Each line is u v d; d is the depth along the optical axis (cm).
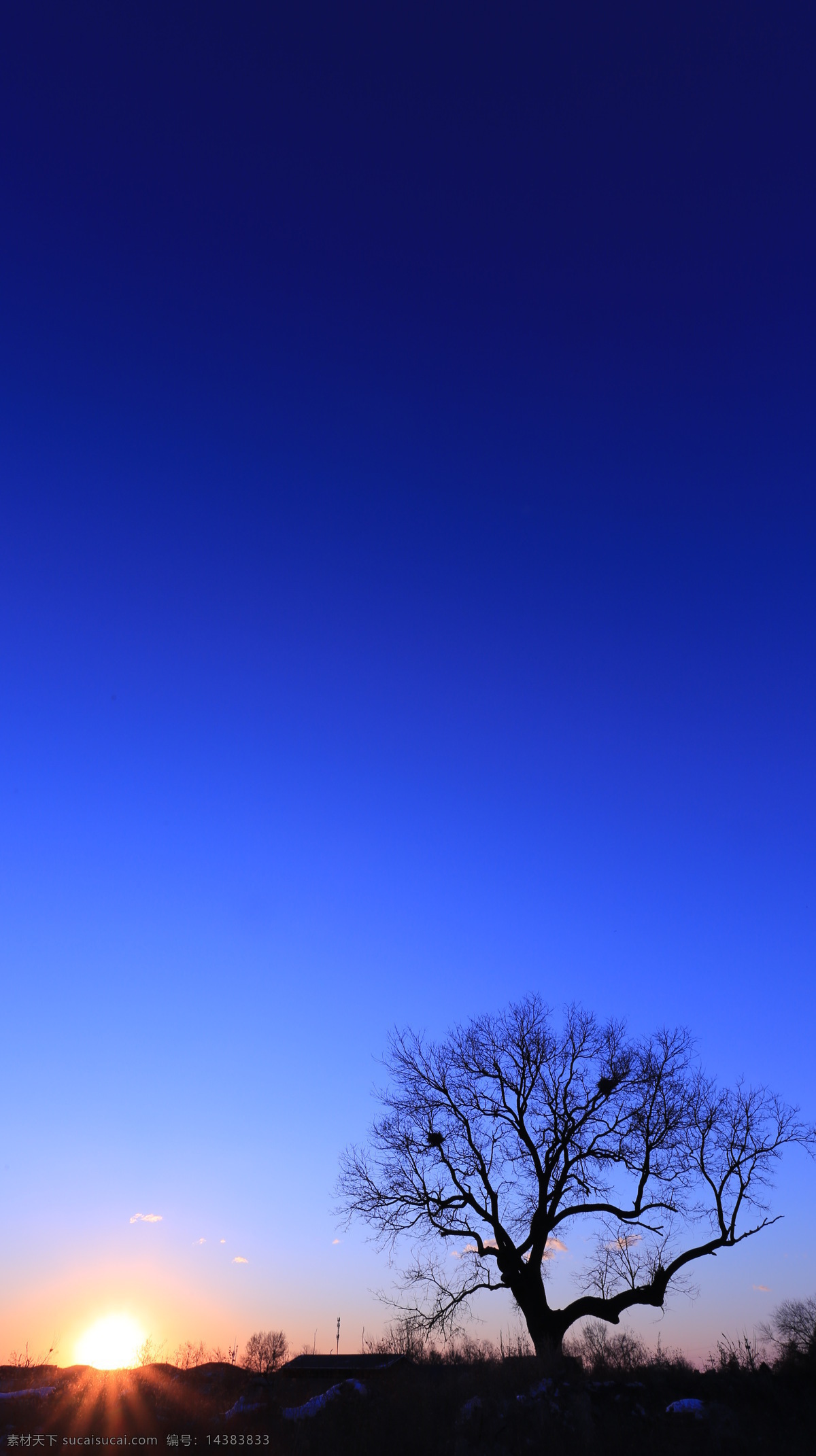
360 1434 2381
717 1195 3447
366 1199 3884
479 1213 3725
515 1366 3041
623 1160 3666
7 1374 3247
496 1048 3975
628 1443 2322
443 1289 3669
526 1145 3781
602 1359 3020
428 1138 3875
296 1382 3084
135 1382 2878
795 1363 2767
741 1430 2338
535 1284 3559
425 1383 2789
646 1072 3762
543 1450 2283
